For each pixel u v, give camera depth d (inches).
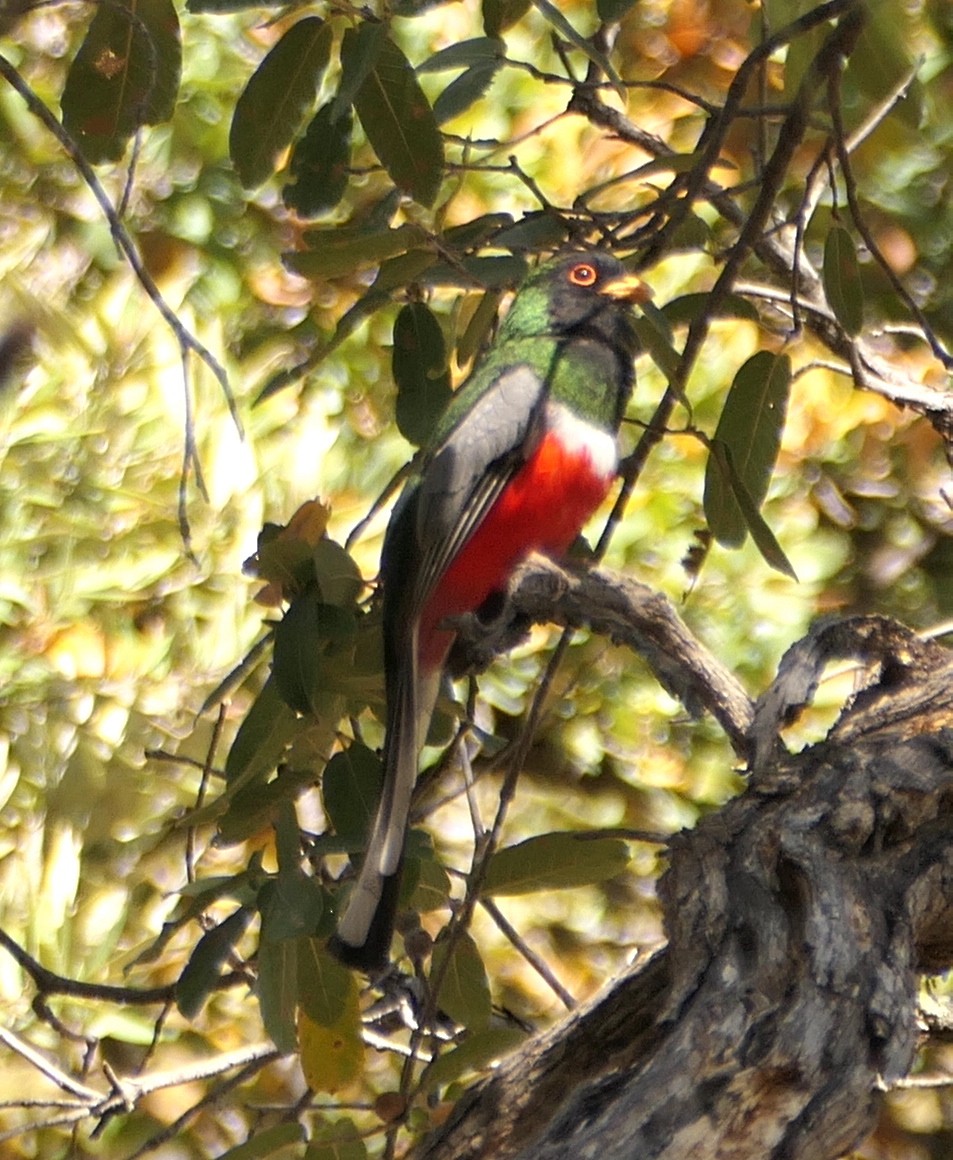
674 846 215.6
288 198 264.8
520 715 501.4
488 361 343.3
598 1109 197.3
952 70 512.1
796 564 516.7
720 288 261.1
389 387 515.2
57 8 514.3
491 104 511.5
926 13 511.2
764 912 203.8
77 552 490.6
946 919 212.8
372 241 238.2
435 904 273.1
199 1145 468.1
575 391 330.3
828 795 212.1
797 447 522.6
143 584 490.6
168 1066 474.9
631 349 341.4
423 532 311.3
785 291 335.6
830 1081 193.2
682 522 505.0
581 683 501.7
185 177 519.5
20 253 502.0
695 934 206.7
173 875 486.3
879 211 538.3
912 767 213.9
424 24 514.0
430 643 309.9
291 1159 352.2
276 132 251.3
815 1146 192.9
